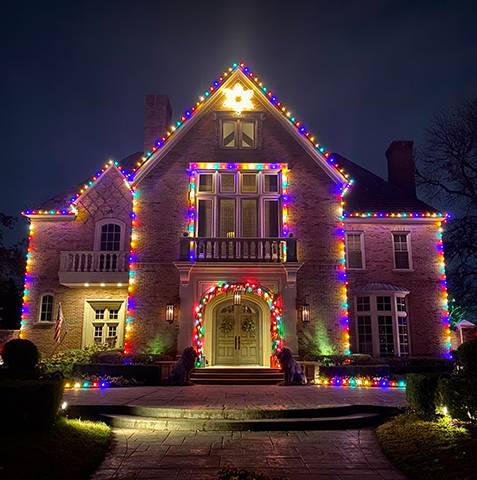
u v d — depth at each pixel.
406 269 23.95
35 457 8.05
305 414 11.69
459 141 30.89
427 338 23.31
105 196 24.45
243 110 22.14
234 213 21.39
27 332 23.16
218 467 8.34
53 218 24.31
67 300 23.45
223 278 20.22
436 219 24.33
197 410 11.62
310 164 21.83
